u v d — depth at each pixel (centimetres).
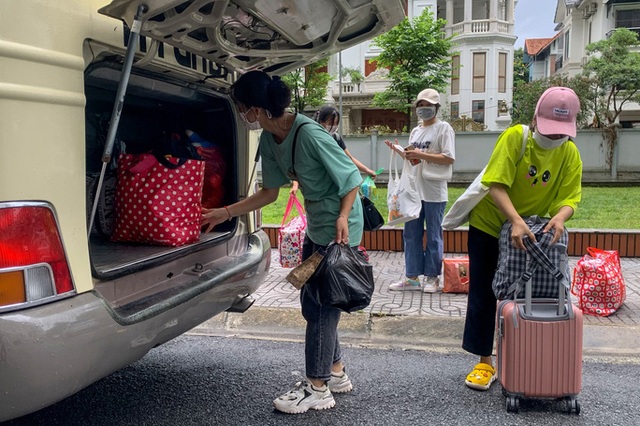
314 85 2095
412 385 318
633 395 302
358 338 403
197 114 331
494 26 2930
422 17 2062
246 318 434
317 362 280
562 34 3347
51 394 172
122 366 211
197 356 370
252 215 335
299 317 431
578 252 631
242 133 328
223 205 324
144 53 224
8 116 164
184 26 210
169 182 261
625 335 385
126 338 200
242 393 311
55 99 177
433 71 2127
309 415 281
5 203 164
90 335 182
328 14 227
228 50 243
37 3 171
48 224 175
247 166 332
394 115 2906
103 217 283
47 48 174
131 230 264
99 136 289
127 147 312
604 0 2528
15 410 167
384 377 331
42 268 172
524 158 280
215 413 286
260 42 259
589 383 319
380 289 506
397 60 2094
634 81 1825
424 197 478
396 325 412
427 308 446
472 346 309
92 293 189
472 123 1839
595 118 1884
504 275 281
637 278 528
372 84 2770
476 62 2973
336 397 303
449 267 487
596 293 420
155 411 289
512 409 280
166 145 296
